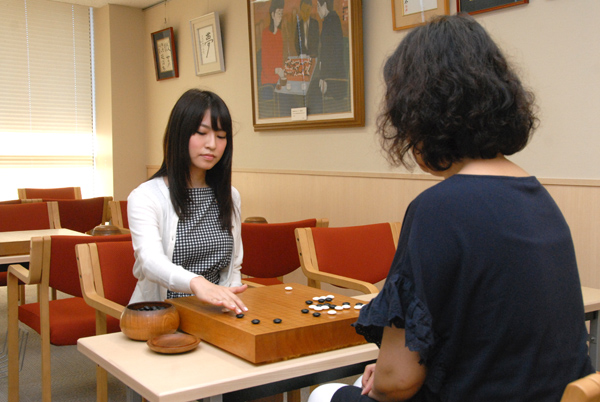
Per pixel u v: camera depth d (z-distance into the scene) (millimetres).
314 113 4410
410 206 890
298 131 4648
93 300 2070
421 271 814
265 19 4770
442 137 871
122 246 2266
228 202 1989
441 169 935
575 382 764
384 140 976
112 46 6539
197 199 1946
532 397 816
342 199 4266
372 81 3953
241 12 5207
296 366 1157
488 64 874
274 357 1171
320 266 2611
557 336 844
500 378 817
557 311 845
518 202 851
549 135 2971
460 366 831
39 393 2932
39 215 3707
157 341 1276
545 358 829
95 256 2197
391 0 3705
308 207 4594
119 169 6668
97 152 6910
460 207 825
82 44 6770
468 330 821
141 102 6785
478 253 803
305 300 1456
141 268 1854
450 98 852
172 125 1873
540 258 828
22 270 2451
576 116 2855
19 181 6445
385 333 862
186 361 1188
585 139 2824
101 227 3217
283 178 4840
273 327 1200
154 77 6586
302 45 4438
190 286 1500
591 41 2783
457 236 812
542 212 878
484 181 860
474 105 855
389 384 859
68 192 5504
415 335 795
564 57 2893
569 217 2898
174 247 1895
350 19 3990
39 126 6531
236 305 1346
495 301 803
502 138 876
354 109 4031
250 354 1155
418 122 881
